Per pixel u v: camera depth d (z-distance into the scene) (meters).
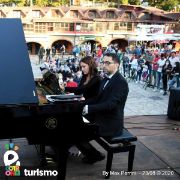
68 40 50.53
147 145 6.23
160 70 14.29
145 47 35.12
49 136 3.93
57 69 14.75
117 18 52.12
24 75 3.64
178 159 5.62
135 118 8.27
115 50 27.23
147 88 15.07
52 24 49.94
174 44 41.03
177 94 7.98
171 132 7.08
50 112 3.79
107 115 4.67
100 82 5.14
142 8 59.44
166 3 69.81
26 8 50.69
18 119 3.76
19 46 3.82
